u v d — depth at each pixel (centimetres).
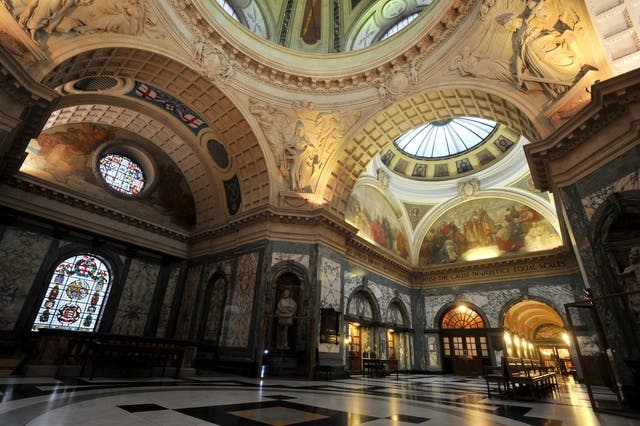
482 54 1104
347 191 1584
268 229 1358
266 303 1257
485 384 1185
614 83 693
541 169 930
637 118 689
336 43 1653
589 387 591
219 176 1614
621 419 501
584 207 795
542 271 1897
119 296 1469
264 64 1343
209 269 1547
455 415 501
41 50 822
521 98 1022
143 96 1329
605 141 762
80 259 1402
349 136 1432
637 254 682
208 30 1188
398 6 1583
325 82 1414
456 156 2083
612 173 742
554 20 908
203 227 1680
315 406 536
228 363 1237
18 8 759
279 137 1426
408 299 2173
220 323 1375
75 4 870
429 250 2316
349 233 1516
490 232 2131
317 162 1461
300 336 1228
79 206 1383
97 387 638
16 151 987
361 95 1412
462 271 2136
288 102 1418
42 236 1293
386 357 1811
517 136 1817
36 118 849
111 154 1582
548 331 2842
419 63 1283
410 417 467
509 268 1994
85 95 1227
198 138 1526
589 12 800
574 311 1727
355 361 1631
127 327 1466
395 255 2145
